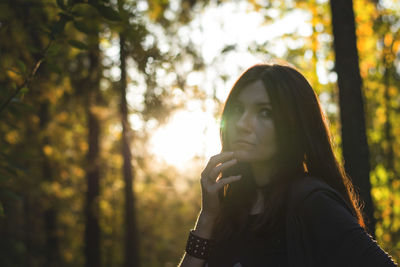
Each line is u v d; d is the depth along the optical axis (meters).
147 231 17.89
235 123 1.61
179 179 14.59
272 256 1.46
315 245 1.33
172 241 18.03
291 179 1.50
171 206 17.42
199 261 1.67
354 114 3.66
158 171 13.12
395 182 8.02
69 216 15.12
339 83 3.74
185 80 8.70
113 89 8.66
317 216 1.32
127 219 10.38
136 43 6.33
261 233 1.49
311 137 1.52
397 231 6.90
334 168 1.53
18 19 3.47
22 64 2.48
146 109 8.63
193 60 9.77
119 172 13.85
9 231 8.93
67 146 12.21
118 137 10.57
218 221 1.66
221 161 1.60
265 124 1.53
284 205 1.46
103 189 14.14
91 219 11.52
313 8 7.42
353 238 1.26
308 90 1.55
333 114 9.12
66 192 11.85
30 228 13.43
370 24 7.40
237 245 1.57
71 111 10.98
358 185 3.60
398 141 10.27
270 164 1.60
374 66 8.91
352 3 3.76
